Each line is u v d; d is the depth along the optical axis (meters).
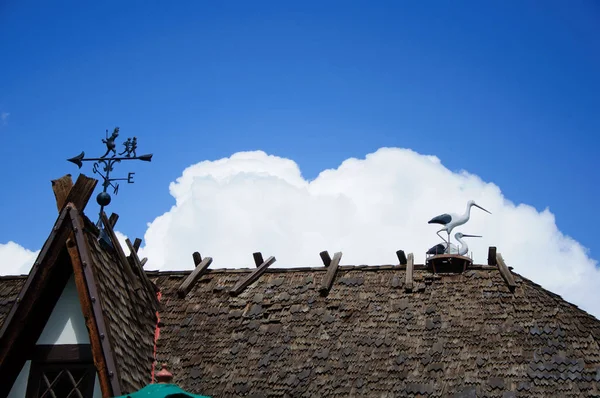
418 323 17.62
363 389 16.02
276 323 18.27
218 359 17.33
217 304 19.16
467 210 20.45
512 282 18.27
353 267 19.86
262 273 20.23
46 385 14.23
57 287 14.73
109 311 14.55
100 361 13.19
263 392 16.30
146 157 16.36
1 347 13.76
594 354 16.19
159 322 18.58
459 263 19.30
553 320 17.17
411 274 19.14
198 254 20.88
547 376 15.79
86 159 16.36
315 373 16.56
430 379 16.06
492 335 16.98
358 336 17.45
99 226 15.92
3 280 18.72
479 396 15.50
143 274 18.33
